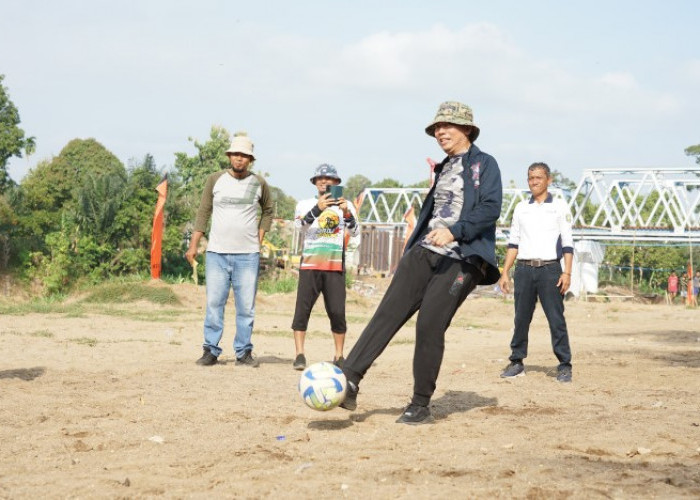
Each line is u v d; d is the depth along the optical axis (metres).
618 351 10.83
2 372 7.37
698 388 7.09
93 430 4.78
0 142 47.84
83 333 12.41
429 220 5.26
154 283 23.16
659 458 4.09
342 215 8.29
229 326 15.51
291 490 3.39
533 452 4.20
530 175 8.00
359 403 5.93
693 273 44.25
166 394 6.29
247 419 5.25
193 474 3.71
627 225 45.94
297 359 8.38
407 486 3.46
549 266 7.73
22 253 28.41
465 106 5.19
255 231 8.78
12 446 4.32
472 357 9.87
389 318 5.10
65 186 40.00
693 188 52.31
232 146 8.67
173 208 31.97
